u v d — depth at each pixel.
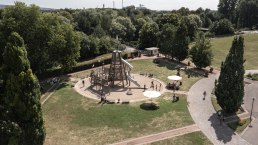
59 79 84.25
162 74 90.50
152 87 78.06
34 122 39.41
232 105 58.16
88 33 144.62
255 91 76.50
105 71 85.50
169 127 55.22
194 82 82.81
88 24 145.38
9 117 38.84
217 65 102.62
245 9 182.00
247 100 69.94
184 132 53.28
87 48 108.31
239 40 55.81
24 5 78.44
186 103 67.00
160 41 117.81
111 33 146.12
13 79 38.03
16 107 38.53
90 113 61.16
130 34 152.00
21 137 38.56
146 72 92.31
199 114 61.09
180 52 100.56
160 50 113.69
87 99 69.06
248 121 58.09
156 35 122.19
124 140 50.38
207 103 67.19
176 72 92.69
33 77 38.97
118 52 78.25
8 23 75.06
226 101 58.06
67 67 84.69
